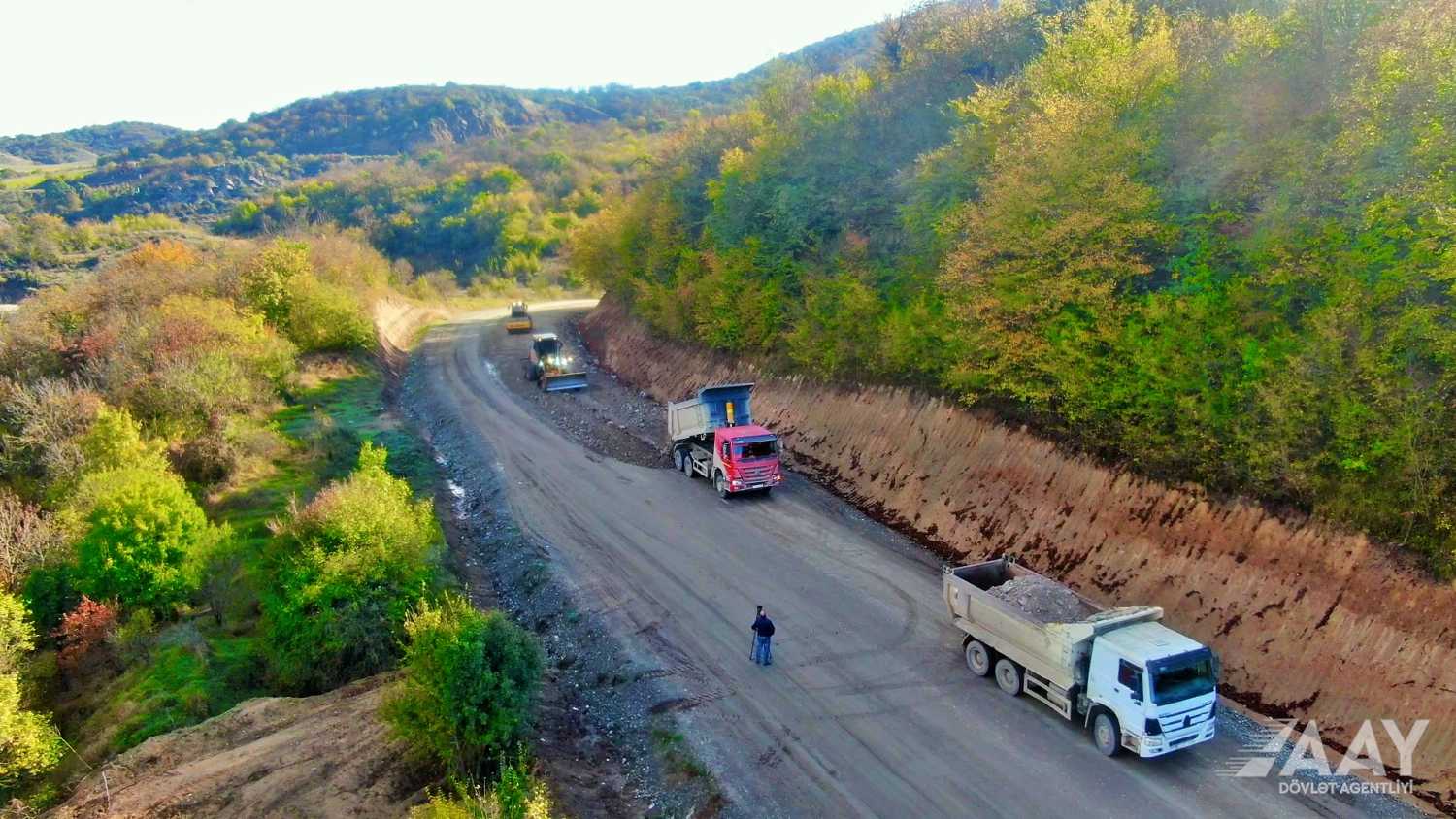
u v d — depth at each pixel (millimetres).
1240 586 14961
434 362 49594
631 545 21719
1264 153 16609
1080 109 19141
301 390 38469
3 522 20172
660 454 29766
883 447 24500
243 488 25969
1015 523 19500
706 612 17844
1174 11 26125
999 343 19875
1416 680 12289
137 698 15734
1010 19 31891
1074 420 18953
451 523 25047
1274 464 15023
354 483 18734
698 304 36844
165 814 11977
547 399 38750
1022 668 14000
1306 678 13469
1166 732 11797
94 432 24328
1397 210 13852
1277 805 11320
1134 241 18297
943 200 24219
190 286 42406
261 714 14617
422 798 12031
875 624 16969
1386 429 13547
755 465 24141
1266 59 17594
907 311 24172
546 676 16156
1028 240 19281
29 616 18703
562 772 12688
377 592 16562
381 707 12961
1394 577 13117
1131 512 17281
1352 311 14188
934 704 14070
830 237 30625
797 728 13625
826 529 22078
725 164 36469
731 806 11836
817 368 28812
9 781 14000
